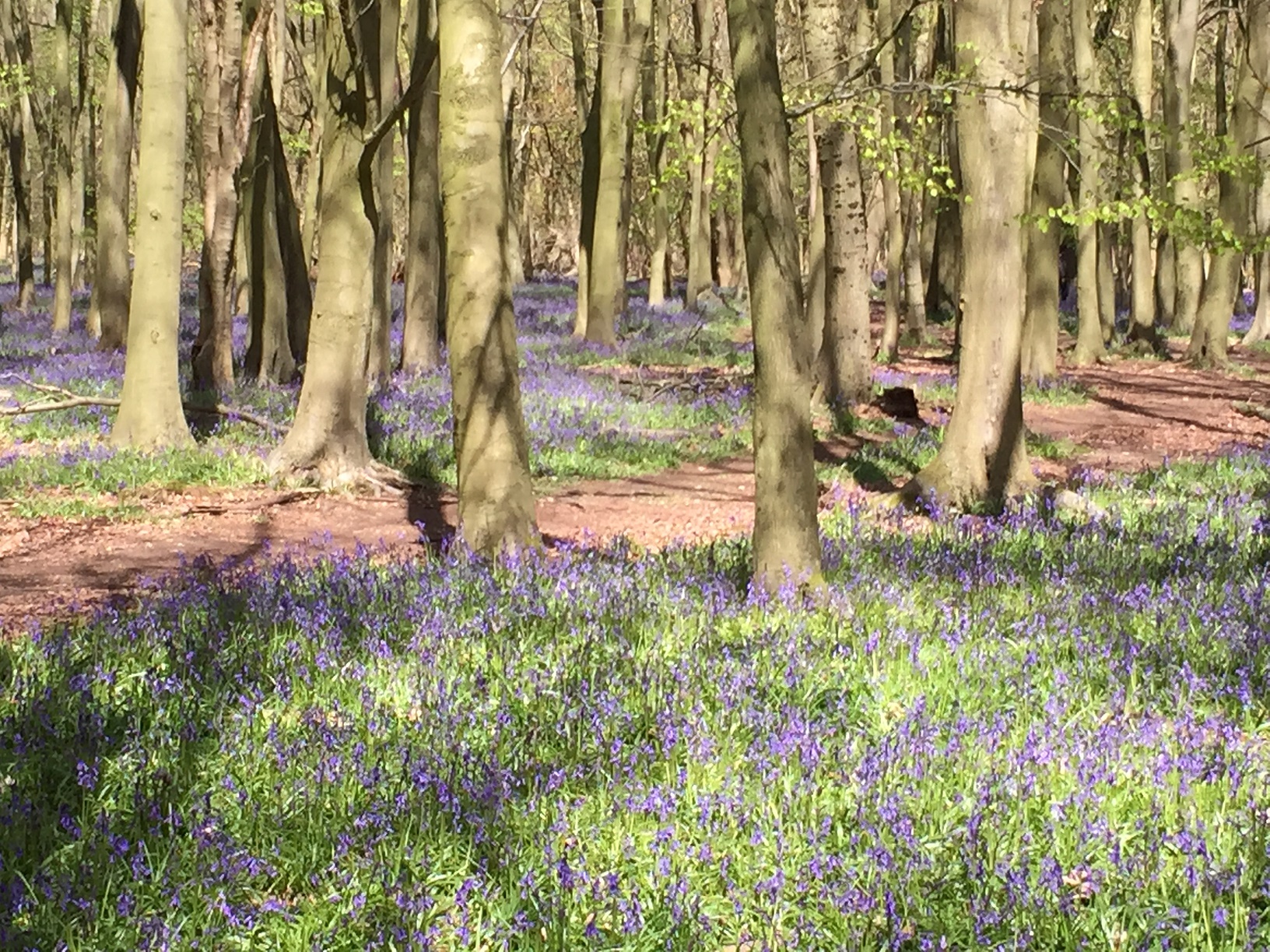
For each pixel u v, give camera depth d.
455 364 9.31
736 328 35.88
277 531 11.79
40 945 3.58
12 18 35.91
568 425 17.84
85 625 7.39
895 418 19.83
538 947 3.64
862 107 13.63
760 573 7.77
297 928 3.84
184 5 14.61
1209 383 26.19
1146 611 7.34
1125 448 18.33
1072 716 5.42
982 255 12.80
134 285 14.93
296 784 4.63
